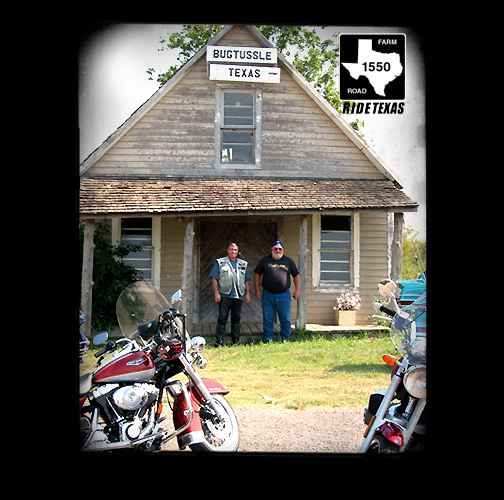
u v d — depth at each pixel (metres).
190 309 11.02
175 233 12.64
